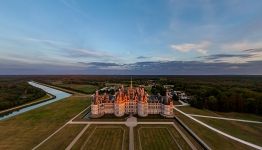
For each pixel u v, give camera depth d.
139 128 104.19
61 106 170.62
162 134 95.25
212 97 163.38
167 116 127.69
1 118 134.88
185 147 81.19
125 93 147.00
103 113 134.50
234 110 150.12
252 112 146.00
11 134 96.62
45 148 79.88
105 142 85.44
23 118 128.12
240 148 80.62
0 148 80.50
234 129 104.81
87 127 106.12
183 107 162.38
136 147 80.69
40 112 146.62
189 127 106.12
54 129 103.69
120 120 119.75
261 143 86.12
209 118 127.44
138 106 133.25
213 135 94.69
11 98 199.50
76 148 79.62
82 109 156.25
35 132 99.31
